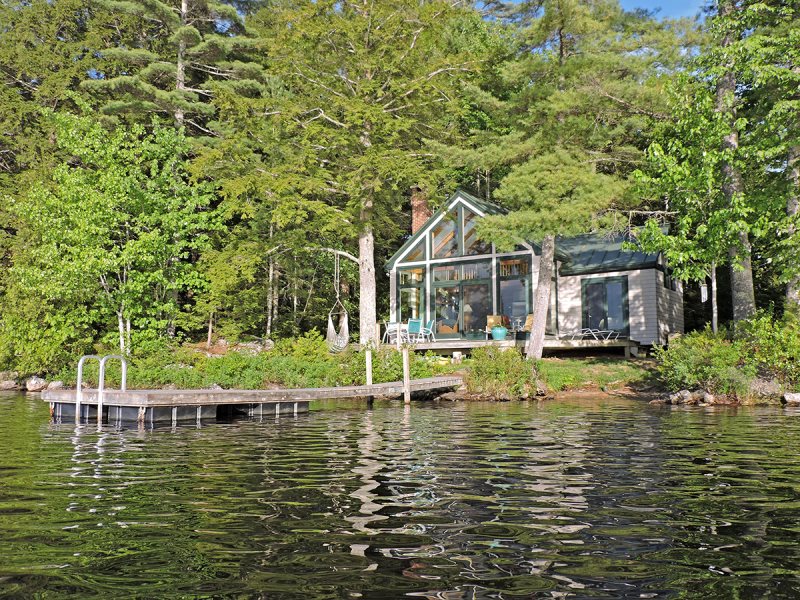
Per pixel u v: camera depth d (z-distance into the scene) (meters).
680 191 18.00
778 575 3.72
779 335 17.27
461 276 28.69
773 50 17.20
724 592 3.46
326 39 24.19
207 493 5.95
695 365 18.12
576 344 24.91
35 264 26.20
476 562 3.95
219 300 27.17
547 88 21.94
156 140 26.41
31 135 34.34
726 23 19.19
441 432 10.85
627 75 22.36
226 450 8.91
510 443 9.37
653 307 26.25
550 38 22.52
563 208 19.28
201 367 19.89
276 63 25.06
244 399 13.98
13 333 26.03
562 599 3.37
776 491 5.93
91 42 34.16
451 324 28.72
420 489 6.09
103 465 7.63
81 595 3.42
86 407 13.80
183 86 32.50
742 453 8.30
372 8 23.42
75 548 4.25
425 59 25.80
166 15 31.06
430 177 23.52
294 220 25.55
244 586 3.56
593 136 22.50
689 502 5.51
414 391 18.84
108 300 24.19
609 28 23.20
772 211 17.77
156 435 10.91
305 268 32.53
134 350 23.34
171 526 4.77
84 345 26.23
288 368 20.30
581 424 11.98
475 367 20.00
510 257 27.48
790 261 17.45
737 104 19.67
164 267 25.86
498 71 24.06
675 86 18.91
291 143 25.73
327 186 25.44
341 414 14.73
